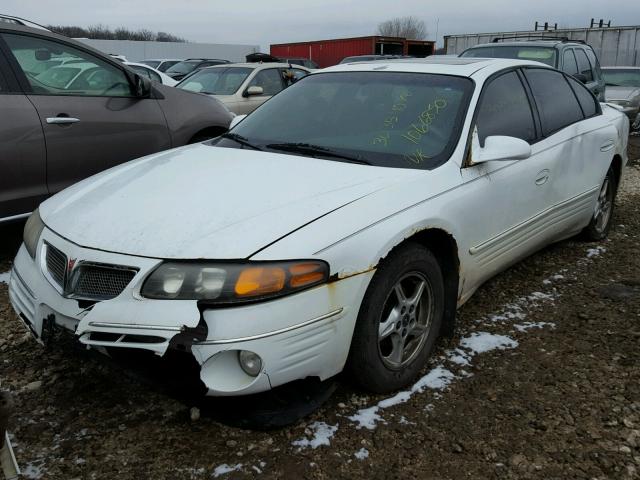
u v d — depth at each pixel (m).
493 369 3.05
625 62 18.33
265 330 2.22
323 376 2.45
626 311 3.76
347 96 3.65
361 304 2.54
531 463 2.37
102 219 2.60
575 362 3.12
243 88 9.25
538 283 4.20
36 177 4.42
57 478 2.25
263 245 2.30
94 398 2.75
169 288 2.25
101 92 4.83
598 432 2.56
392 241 2.57
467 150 3.18
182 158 3.33
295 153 3.28
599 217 5.10
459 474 2.31
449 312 3.17
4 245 4.87
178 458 2.38
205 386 2.22
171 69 17.19
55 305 2.46
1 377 2.92
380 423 2.60
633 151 11.11
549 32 19.31
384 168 2.99
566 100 4.42
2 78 4.25
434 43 31.14
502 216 3.40
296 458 2.39
